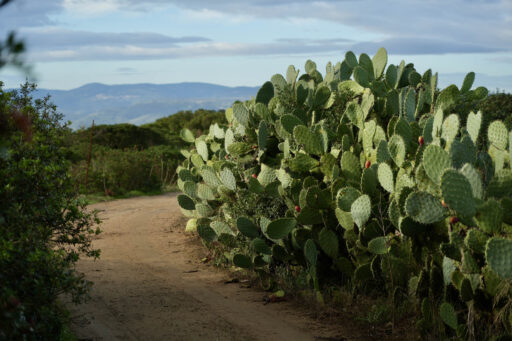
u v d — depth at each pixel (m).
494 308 4.13
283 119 6.57
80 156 18.83
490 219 3.88
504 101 12.70
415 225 4.60
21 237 3.33
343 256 5.90
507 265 3.59
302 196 5.84
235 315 5.00
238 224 6.53
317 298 5.37
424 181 4.41
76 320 4.50
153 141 32.97
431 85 7.32
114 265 7.01
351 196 5.25
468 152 4.45
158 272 6.74
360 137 6.11
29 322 3.04
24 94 4.41
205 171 7.68
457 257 4.21
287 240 6.27
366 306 5.12
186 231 9.77
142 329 4.49
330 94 7.41
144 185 18.92
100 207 13.83
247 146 7.51
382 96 7.38
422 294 4.71
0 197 3.37
